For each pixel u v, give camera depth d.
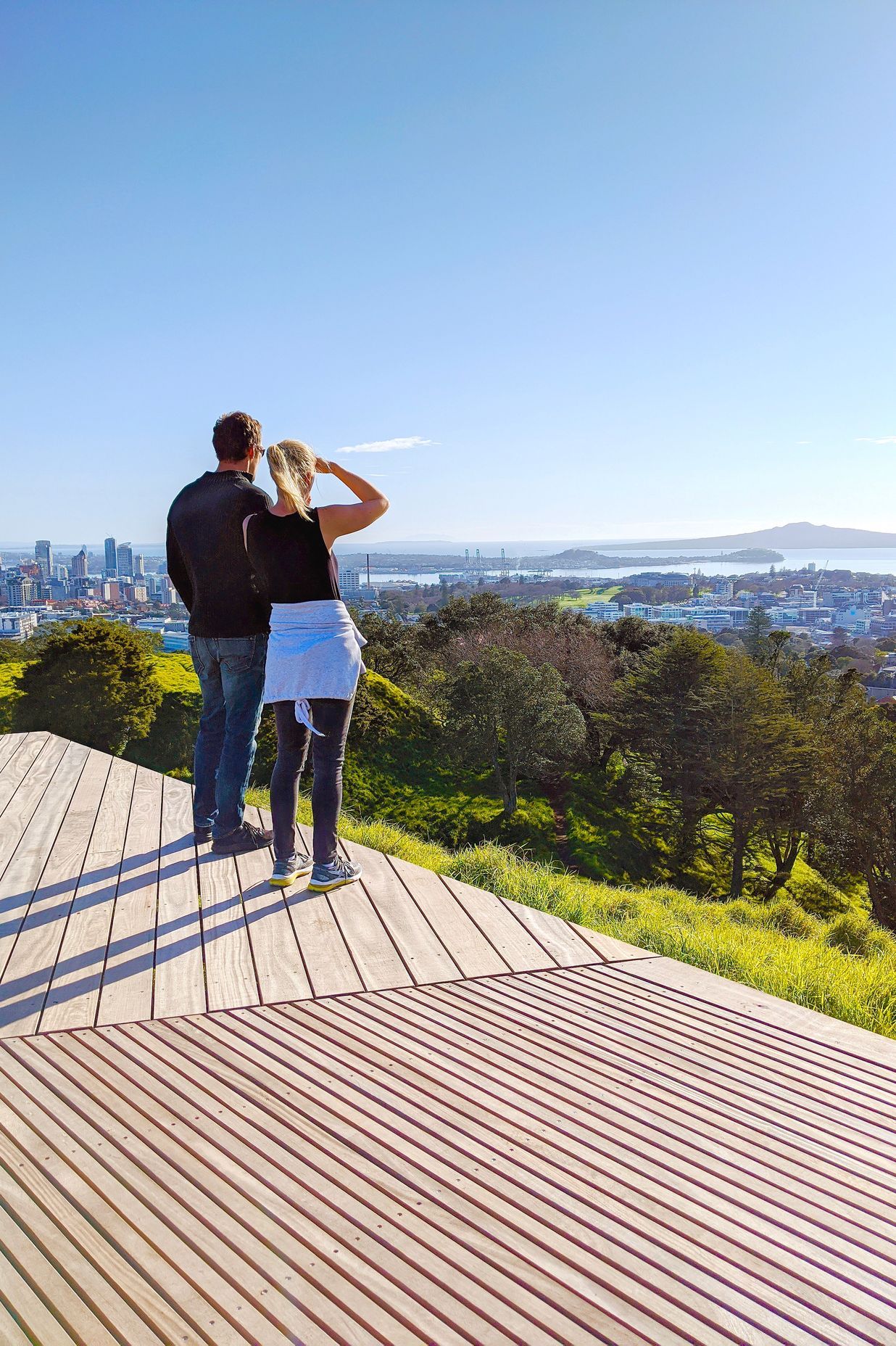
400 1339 1.20
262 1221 1.45
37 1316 1.23
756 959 3.75
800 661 46.06
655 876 30.70
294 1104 1.84
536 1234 1.44
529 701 31.33
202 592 3.42
